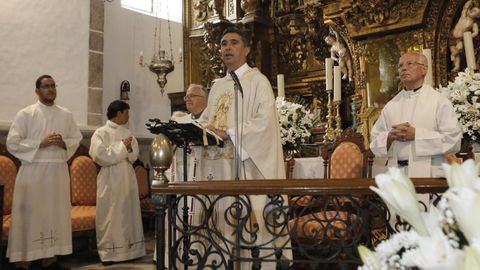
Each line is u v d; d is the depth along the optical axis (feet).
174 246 8.38
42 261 17.13
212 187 7.72
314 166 16.92
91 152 18.75
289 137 17.33
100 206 18.33
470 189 2.40
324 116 26.14
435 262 2.26
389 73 22.21
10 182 19.72
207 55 30.81
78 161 22.24
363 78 23.09
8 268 16.94
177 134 9.78
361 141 15.16
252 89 11.09
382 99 22.34
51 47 24.75
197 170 11.76
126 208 18.57
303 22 27.68
